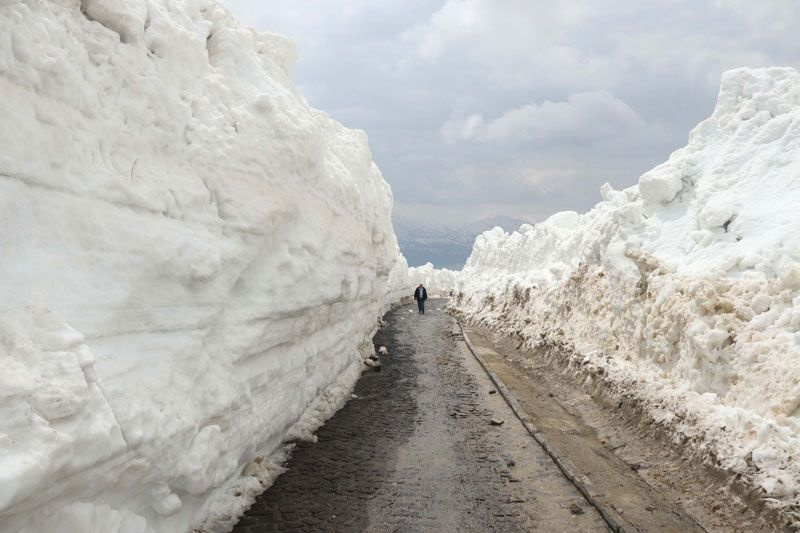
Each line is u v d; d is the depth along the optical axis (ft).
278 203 19.07
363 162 38.40
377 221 39.96
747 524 18.25
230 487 19.71
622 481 22.53
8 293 9.89
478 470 23.89
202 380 15.98
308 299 22.45
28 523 9.63
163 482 13.98
